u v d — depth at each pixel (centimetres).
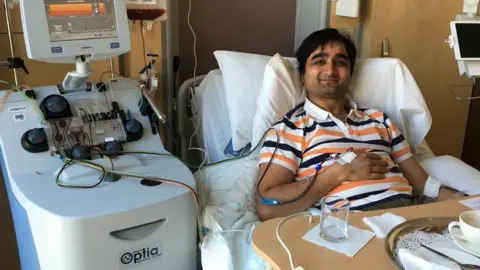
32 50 127
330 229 115
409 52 245
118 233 124
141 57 187
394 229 114
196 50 227
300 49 183
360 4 233
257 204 157
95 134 145
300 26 246
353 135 170
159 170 142
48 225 117
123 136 148
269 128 173
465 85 260
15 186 129
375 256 105
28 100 142
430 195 170
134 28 182
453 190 170
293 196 152
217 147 193
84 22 134
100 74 183
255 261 133
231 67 191
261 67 192
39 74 179
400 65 193
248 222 150
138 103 156
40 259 125
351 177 156
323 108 176
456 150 275
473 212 109
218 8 227
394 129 180
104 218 118
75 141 142
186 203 133
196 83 211
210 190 161
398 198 158
